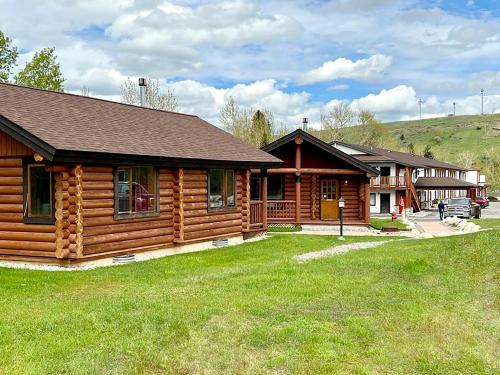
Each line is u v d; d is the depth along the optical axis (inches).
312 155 1101.1
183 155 614.9
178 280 434.3
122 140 561.6
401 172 1988.2
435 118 6761.8
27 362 239.6
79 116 577.9
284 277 429.7
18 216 516.1
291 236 844.0
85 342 265.0
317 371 234.5
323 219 1117.1
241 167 741.9
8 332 279.9
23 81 1541.6
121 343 263.6
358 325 292.2
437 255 546.0
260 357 250.2
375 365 243.0
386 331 287.0
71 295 379.2
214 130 837.8
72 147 474.3
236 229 757.9
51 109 557.6
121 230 555.2
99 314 310.5
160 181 612.4
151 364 240.7
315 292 373.4
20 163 513.0
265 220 848.9
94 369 233.5
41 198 510.3
